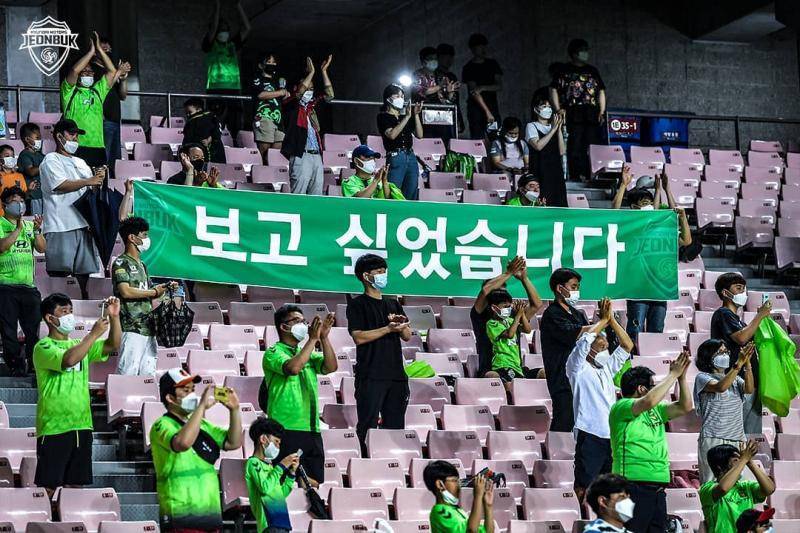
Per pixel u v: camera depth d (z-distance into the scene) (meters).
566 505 17.56
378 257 18.45
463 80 32.28
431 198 27.22
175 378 14.01
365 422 18.31
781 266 27.09
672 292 23.67
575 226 23.59
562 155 26.89
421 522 16.31
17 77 39.22
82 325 20.58
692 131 39.09
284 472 14.82
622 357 17.62
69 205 20.83
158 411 17.94
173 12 42.72
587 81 30.56
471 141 31.20
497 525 17.31
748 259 28.48
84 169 21.20
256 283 22.27
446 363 21.81
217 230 22.16
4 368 20.09
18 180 23.31
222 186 24.06
